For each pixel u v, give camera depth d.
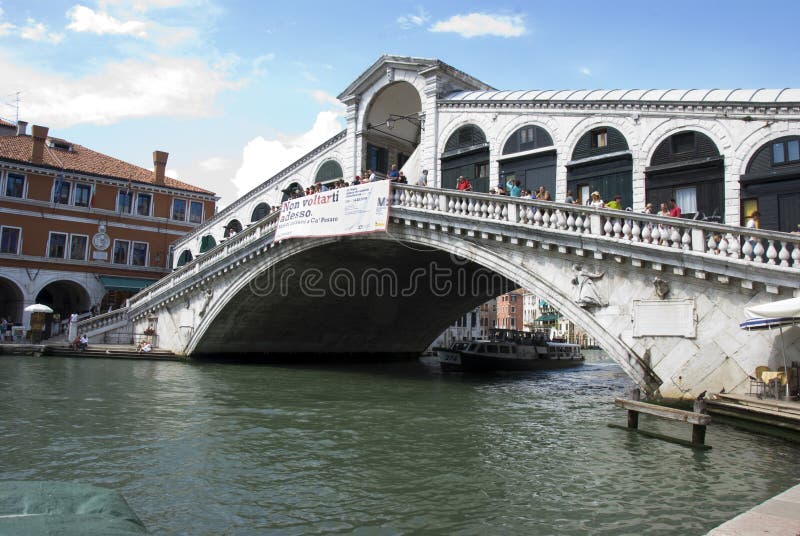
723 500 6.20
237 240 21.23
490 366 26.06
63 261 29.00
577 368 30.69
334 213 17.36
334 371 22.02
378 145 21.94
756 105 12.73
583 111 15.52
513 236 13.55
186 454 7.95
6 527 2.54
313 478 6.97
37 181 28.64
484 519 5.66
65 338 26.47
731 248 10.65
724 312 10.88
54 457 7.58
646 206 12.84
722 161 13.09
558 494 6.41
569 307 12.79
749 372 10.56
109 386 14.47
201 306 22.95
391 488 6.61
